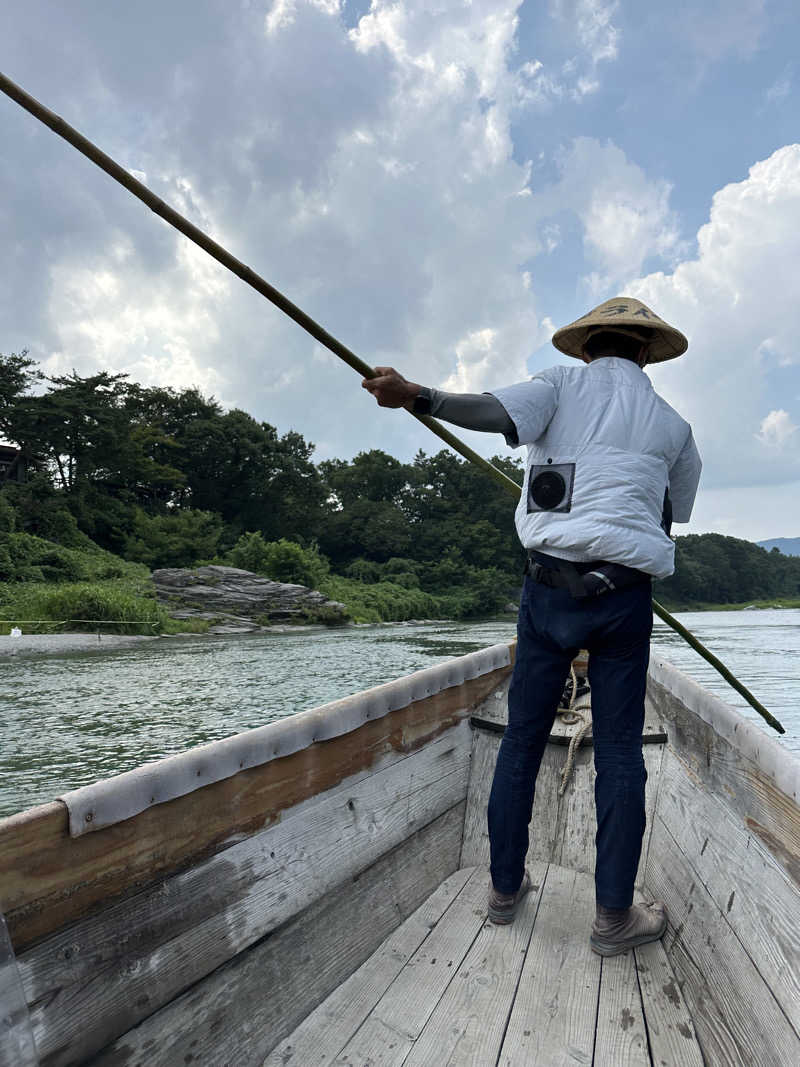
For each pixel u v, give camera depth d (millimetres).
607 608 1603
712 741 1881
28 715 9500
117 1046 1079
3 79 1201
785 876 1314
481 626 40562
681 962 1640
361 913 1716
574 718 2582
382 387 1508
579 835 2264
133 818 1140
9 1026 875
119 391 44344
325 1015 1477
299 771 1561
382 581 54844
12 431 39531
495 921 1838
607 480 1603
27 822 965
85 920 1050
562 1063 1354
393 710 1936
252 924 1386
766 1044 1219
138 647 20672
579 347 1995
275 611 32156
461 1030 1439
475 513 73625
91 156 1303
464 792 2369
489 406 1567
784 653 21172
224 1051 1264
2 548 29125
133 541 40406
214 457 52719
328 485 68562
